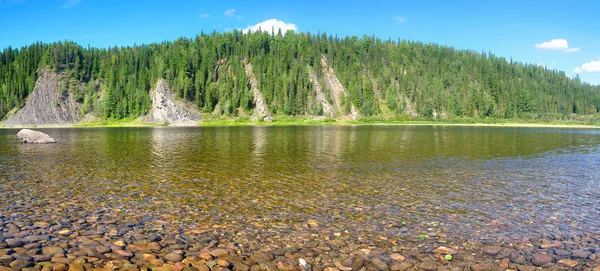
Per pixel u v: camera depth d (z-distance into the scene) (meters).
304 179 25.70
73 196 20.11
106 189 22.03
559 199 19.92
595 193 21.45
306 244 12.91
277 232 14.21
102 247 12.26
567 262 11.38
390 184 23.95
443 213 17.02
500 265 11.16
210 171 29.05
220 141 61.78
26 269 10.29
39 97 196.25
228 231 14.29
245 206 18.19
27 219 15.51
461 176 27.09
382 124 188.25
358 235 13.91
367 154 41.28
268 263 11.16
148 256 11.57
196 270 10.61
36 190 21.59
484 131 108.50
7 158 36.97
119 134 88.69
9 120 183.38
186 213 16.84
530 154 41.94
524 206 18.34
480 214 16.88
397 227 14.91
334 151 44.56
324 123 192.12
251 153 42.19
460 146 52.25
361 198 19.98
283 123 188.75
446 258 11.61
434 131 106.38
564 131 110.12
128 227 14.65
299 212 17.12
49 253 11.58
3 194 20.44
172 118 190.12
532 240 13.40
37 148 48.28
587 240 13.38
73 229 14.24
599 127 152.00
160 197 20.02
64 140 64.69
